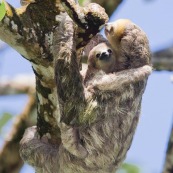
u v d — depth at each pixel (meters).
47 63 13.32
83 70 14.38
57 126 14.05
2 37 13.17
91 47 14.67
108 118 13.83
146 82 14.16
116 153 13.98
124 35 14.16
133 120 14.06
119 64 14.18
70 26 13.29
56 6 13.13
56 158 14.27
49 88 13.62
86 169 13.98
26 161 14.82
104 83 13.70
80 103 13.60
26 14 13.07
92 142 13.82
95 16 12.96
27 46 13.16
